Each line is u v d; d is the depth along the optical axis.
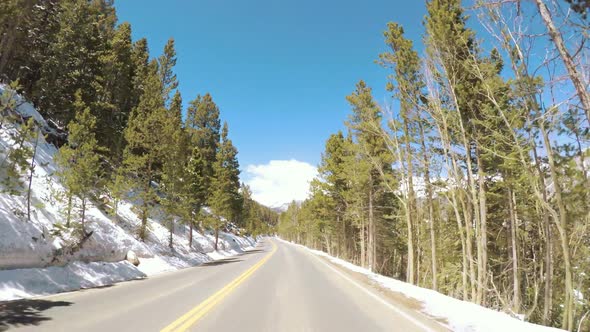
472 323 7.18
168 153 28.30
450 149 17.61
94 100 32.69
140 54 49.81
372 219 32.50
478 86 16.12
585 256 16.83
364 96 25.48
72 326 6.36
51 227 14.40
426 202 26.56
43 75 29.39
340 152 41.00
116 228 20.75
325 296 11.25
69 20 30.34
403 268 50.53
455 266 23.53
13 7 17.50
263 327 6.69
